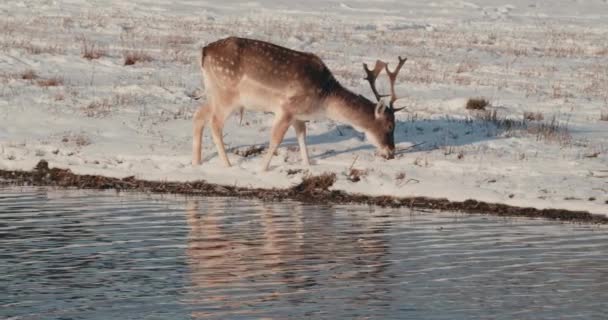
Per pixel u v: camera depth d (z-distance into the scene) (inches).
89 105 1948.8
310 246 1161.4
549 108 2192.4
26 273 1029.8
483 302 949.2
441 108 2106.3
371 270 1060.5
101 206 1378.0
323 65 1579.7
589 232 1259.8
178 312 907.4
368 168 1567.4
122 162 1614.2
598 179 1521.9
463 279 1029.2
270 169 1571.1
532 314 914.1
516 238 1220.5
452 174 1539.1
